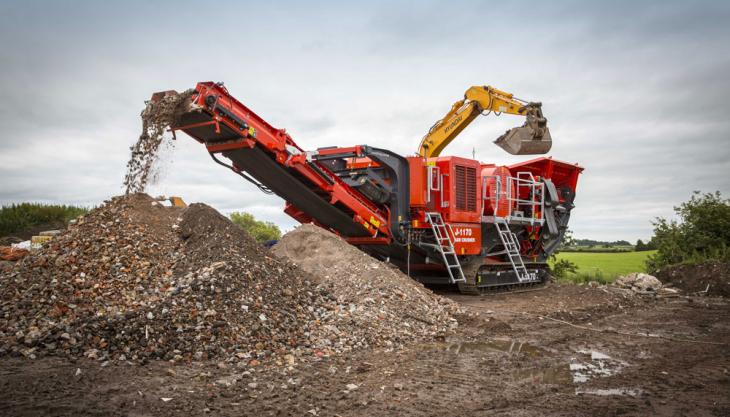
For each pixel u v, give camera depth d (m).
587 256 33.94
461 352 7.77
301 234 12.28
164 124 10.63
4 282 7.88
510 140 16.38
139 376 5.66
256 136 11.49
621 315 12.12
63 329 6.52
